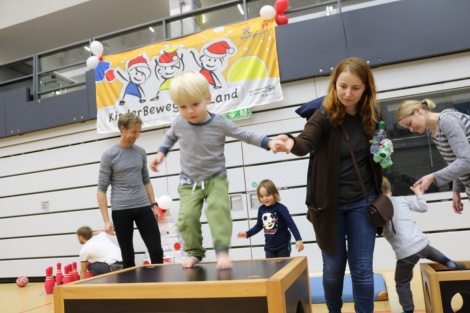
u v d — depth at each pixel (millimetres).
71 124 5613
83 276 4387
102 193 2850
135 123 2807
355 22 4375
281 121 4648
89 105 5445
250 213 4645
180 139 1863
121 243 2822
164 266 2203
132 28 5652
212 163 1824
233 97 4734
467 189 2135
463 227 3959
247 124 4754
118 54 5336
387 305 2709
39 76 6133
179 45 5039
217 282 1443
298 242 2943
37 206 5707
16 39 7941
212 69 4855
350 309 2676
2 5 7562
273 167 4625
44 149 5766
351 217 1788
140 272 1968
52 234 5582
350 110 1803
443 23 4102
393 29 4242
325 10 4746
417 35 4168
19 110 5871
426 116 2076
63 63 6047
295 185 4535
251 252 4598
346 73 1642
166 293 1508
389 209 1737
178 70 5012
